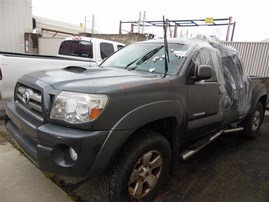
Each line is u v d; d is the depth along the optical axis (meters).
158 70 2.77
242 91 3.84
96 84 2.02
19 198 2.35
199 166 3.38
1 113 4.57
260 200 2.67
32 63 4.43
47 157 1.88
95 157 1.84
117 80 2.20
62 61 5.03
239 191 2.81
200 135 3.07
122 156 2.07
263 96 4.80
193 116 2.73
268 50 8.78
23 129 2.18
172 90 2.38
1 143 3.53
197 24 13.03
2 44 9.73
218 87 3.14
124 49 3.68
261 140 4.72
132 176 2.16
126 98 1.97
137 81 2.20
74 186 2.64
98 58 6.34
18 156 3.18
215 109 3.14
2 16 9.53
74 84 2.02
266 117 6.81
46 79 2.20
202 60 2.97
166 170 2.53
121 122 1.91
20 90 2.53
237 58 3.96
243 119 4.25
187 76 2.63
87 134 1.81
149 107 2.09
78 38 6.72
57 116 1.92
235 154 3.92
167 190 2.72
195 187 2.83
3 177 2.68
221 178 3.09
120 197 2.10
